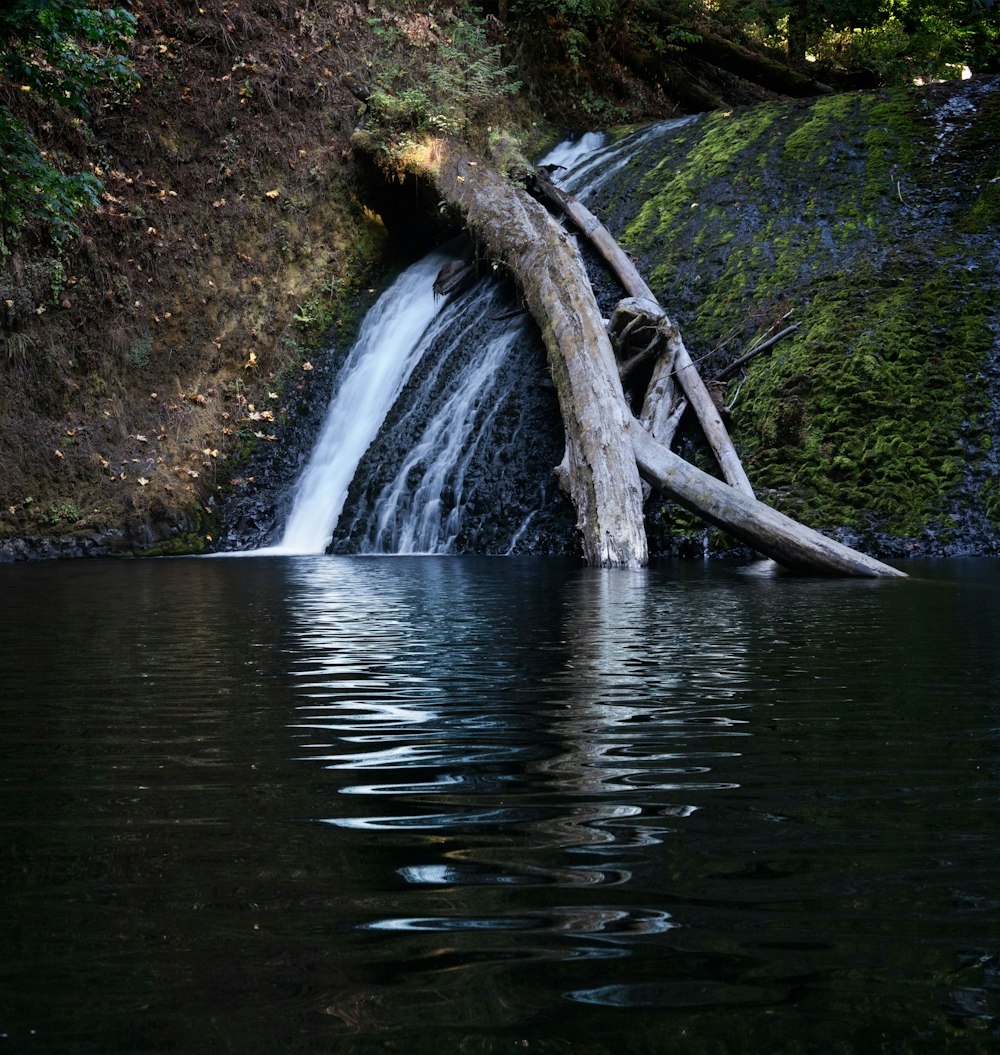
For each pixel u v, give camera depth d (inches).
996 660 175.3
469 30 803.4
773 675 162.9
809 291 550.0
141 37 697.0
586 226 634.2
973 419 477.4
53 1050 50.1
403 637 212.1
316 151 721.6
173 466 596.1
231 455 615.5
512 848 80.6
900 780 100.6
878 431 475.8
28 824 87.9
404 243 725.9
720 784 99.7
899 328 511.8
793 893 70.6
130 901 69.5
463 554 509.0
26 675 168.1
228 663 179.8
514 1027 52.4
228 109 706.2
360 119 729.6
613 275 607.2
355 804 93.6
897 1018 53.4
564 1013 53.9
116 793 97.6
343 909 68.0
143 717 134.0
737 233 610.5
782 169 648.4
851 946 62.2
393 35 779.4
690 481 416.2
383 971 58.6
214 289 663.8
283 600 292.2
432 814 90.3
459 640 206.8
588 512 430.0
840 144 653.9
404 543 542.3
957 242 560.1
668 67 919.0
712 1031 52.0
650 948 61.8
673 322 559.8
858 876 73.9
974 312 515.8
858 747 114.7
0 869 76.2
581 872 74.9
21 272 593.6
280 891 71.4
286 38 746.2
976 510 450.3
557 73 881.5
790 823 86.8
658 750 114.1
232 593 316.5
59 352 603.8
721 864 76.6
